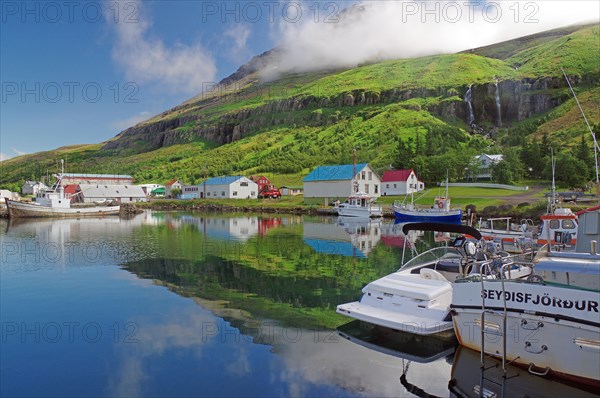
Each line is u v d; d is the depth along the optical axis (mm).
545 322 9523
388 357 11094
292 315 14711
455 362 10680
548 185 80500
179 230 46438
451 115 189500
